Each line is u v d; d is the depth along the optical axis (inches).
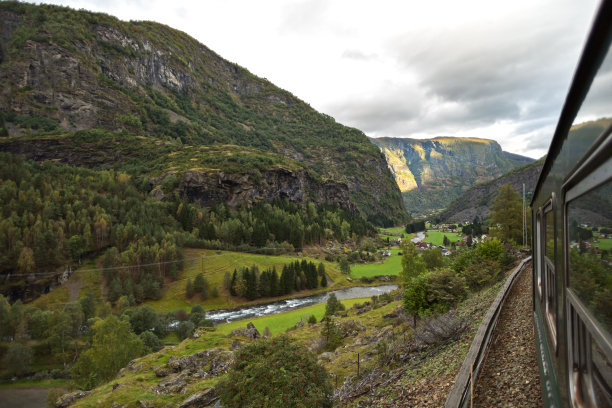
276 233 6899.6
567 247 128.3
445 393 348.8
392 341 811.4
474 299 762.2
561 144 141.4
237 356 551.5
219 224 6584.6
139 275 4520.2
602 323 82.0
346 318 1724.9
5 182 6077.8
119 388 861.2
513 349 377.4
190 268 4992.6
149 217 6058.1
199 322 3002.0
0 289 4143.7
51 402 1352.1
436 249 2571.4
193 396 764.6
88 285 4431.6
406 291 867.4
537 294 306.2
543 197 226.5
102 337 1700.3
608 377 78.1
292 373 494.9
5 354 2539.4
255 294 4389.8
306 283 4763.8
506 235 2069.4
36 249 4579.2
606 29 63.2
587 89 86.7
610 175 69.9
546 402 194.1
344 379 674.8
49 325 2866.6
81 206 5782.5
